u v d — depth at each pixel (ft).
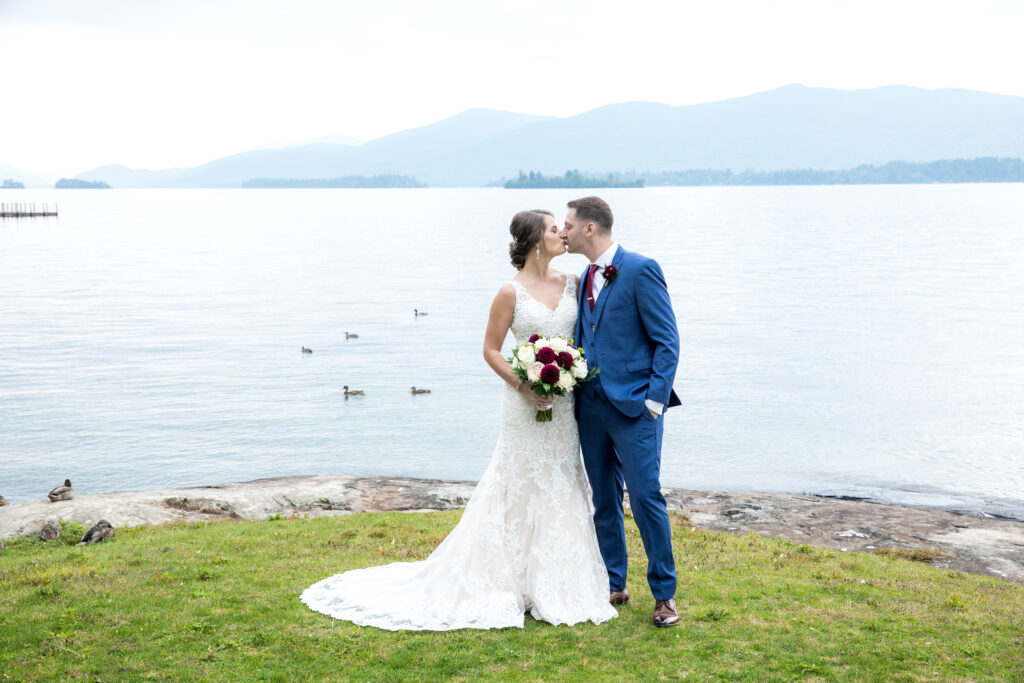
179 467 69.15
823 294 186.39
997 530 34.04
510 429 18.54
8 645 16.48
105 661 15.85
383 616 17.97
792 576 22.76
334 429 81.35
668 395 17.12
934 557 29.76
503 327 18.66
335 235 452.35
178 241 400.67
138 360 119.24
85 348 128.47
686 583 21.16
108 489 63.31
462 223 566.36
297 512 35.94
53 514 32.58
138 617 17.99
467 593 18.19
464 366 115.55
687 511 36.55
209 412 88.33
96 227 514.27
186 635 17.08
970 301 172.45
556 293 18.98
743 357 115.44
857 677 15.24
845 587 21.21
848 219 527.81
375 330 148.46
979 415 80.94
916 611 19.19
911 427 76.54
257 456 72.49
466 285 218.59
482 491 18.90
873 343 125.80
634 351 17.61
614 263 17.88
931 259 268.62
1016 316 151.43
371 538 26.53
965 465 63.77
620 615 18.30
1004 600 21.70
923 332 135.44
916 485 58.29
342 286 218.38
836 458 66.28
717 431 75.51
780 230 425.69
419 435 79.00
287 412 88.22
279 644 16.69
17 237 407.23
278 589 20.06
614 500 18.85
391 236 436.76
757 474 62.03
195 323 155.63
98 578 21.04
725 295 185.16
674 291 192.34
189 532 28.58
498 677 15.23
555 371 16.90
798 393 91.97
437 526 28.86
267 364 117.08
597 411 17.95
